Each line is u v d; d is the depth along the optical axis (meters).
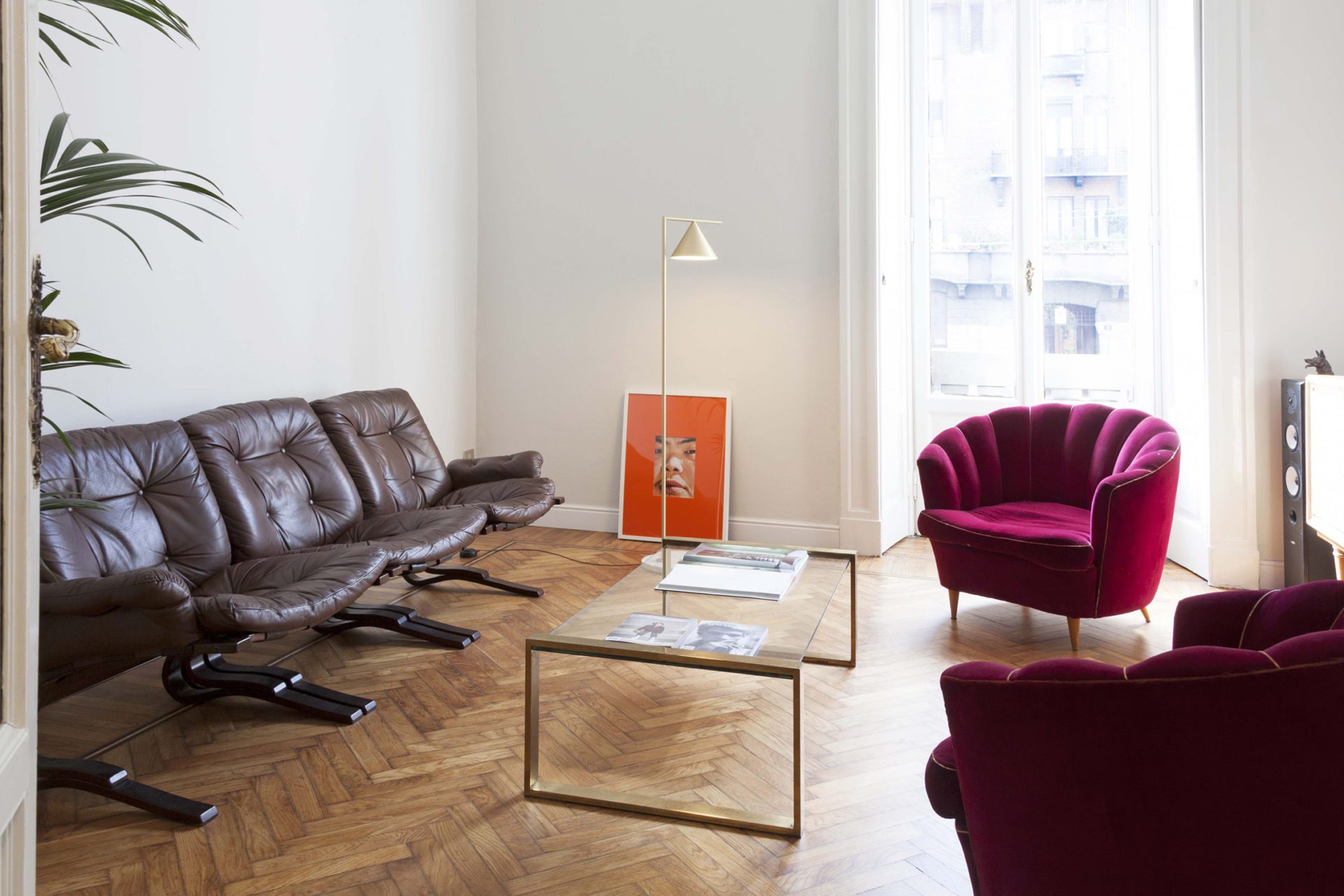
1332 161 4.03
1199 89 4.34
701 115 5.12
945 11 5.16
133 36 3.35
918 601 4.21
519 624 3.88
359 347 4.62
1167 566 4.73
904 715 2.99
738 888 2.07
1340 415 3.42
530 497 4.07
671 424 5.27
